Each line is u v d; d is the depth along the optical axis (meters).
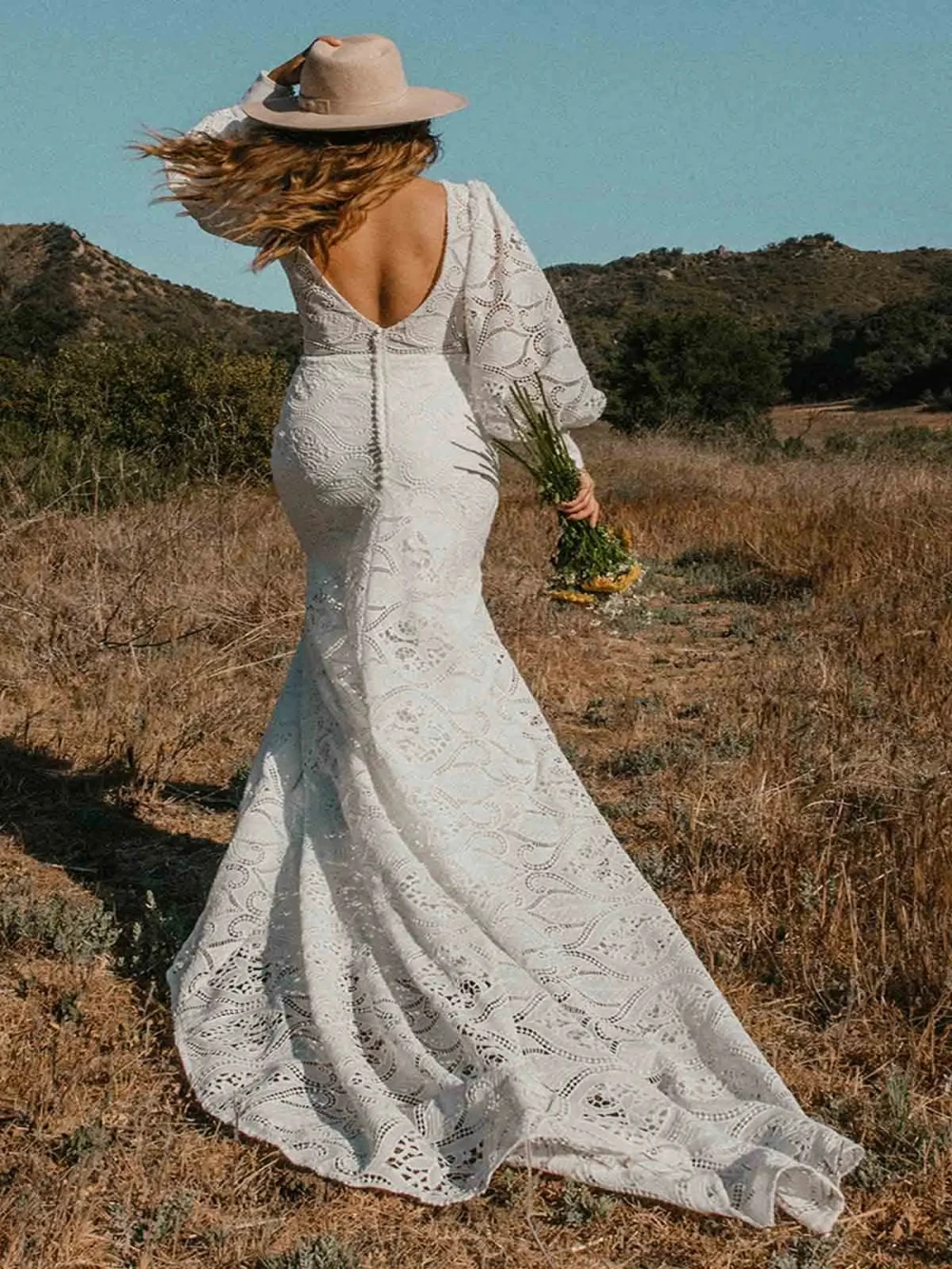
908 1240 2.93
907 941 3.97
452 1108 3.16
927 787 5.09
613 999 3.48
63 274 63.09
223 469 12.99
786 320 82.69
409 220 3.56
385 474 3.64
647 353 36.31
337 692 3.65
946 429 28.42
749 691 7.06
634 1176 3.02
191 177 3.59
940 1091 3.43
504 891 3.56
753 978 4.04
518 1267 2.84
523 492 14.18
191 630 7.35
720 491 15.05
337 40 3.56
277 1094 3.30
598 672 7.71
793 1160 2.94
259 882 3.74
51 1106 3.30
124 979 3.96
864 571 9.89
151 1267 2.79
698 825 4.93
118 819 5.19
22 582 7.72
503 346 3.65
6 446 11.02
